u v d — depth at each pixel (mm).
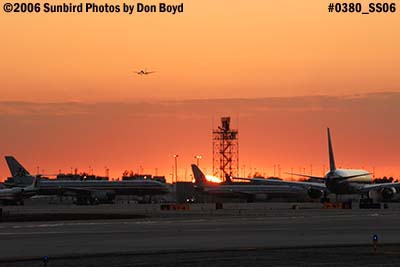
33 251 146625
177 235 183750
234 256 134875
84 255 137250
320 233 188000
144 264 124250
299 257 132750
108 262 127250
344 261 126625
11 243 164500
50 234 190500
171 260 129250
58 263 126688
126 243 162125
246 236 179500
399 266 120000
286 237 176000
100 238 176125
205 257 133500
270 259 130000
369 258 130500
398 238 171750
